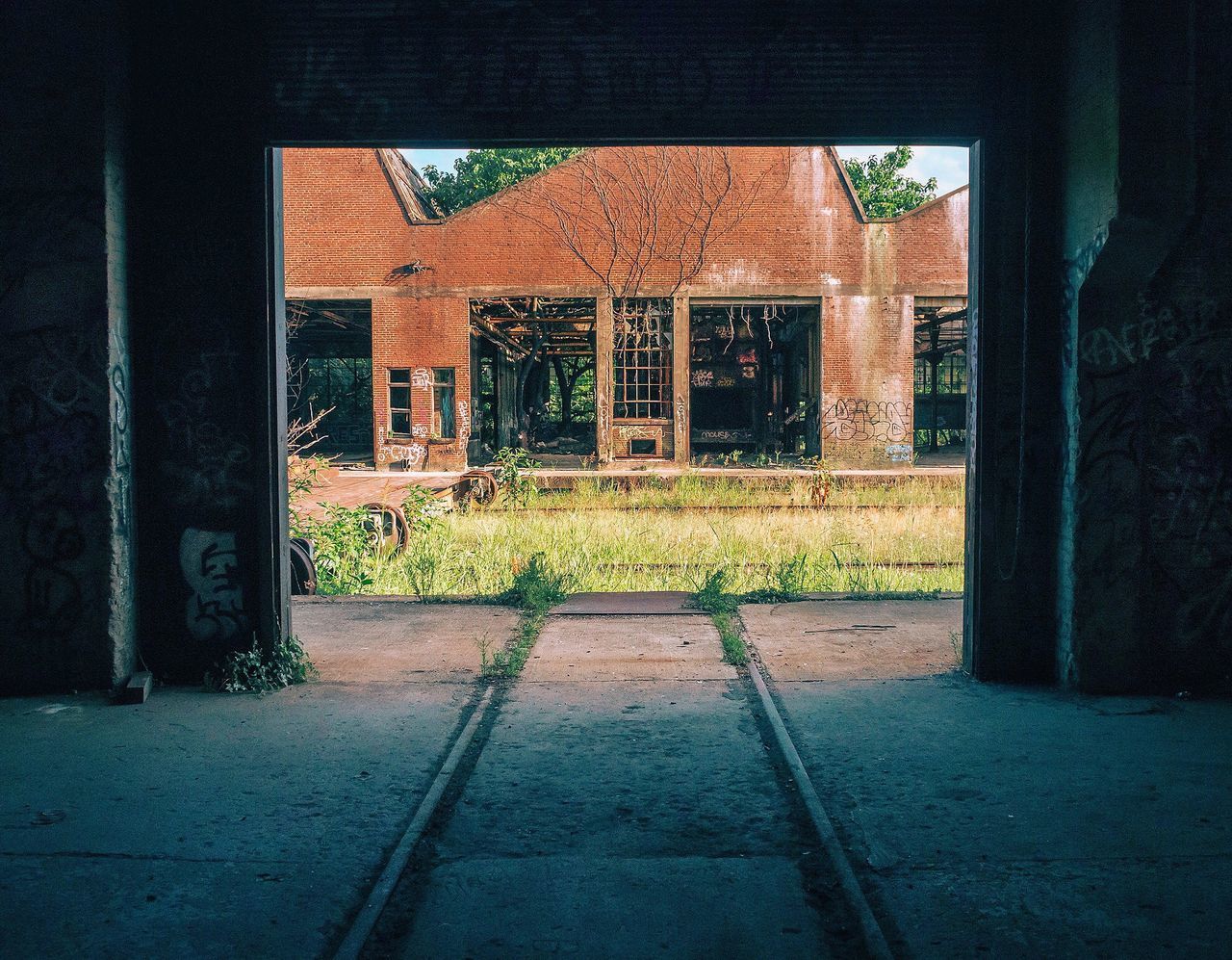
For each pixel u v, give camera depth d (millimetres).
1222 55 5348
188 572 5715
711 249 24016
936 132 5629
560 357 37469
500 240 24391
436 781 4137
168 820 3715
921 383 37500
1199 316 5465
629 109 5578
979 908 3021
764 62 5574
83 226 5305
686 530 12211
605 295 24188
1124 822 3660
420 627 7258
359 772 4254
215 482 5699
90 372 5352
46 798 3932
